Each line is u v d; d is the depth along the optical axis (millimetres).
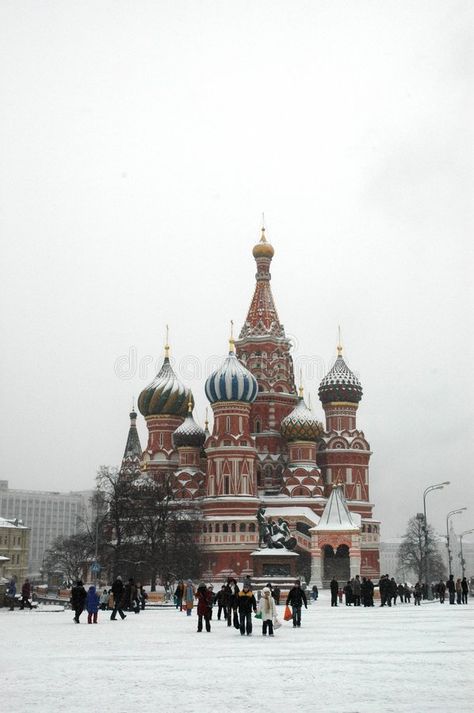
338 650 30859
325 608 68688
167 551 120125
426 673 24250
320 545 124938
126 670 25156
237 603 41594
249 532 134250
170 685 22172
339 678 23312
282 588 94562
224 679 23203
